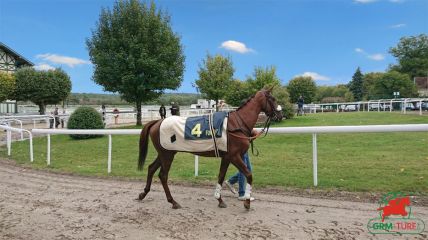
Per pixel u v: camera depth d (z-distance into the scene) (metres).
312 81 41.78
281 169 7.36
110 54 18.98
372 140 10.16
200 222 4.57
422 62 61.34
